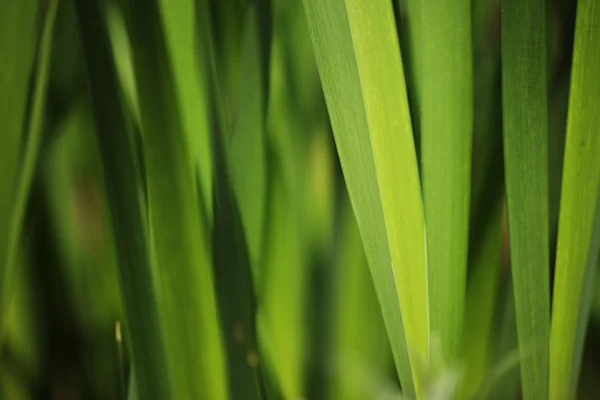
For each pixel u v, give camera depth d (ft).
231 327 1.12
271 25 1.17
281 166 1.26
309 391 1.27
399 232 1.08
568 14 1.19
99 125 1.09
